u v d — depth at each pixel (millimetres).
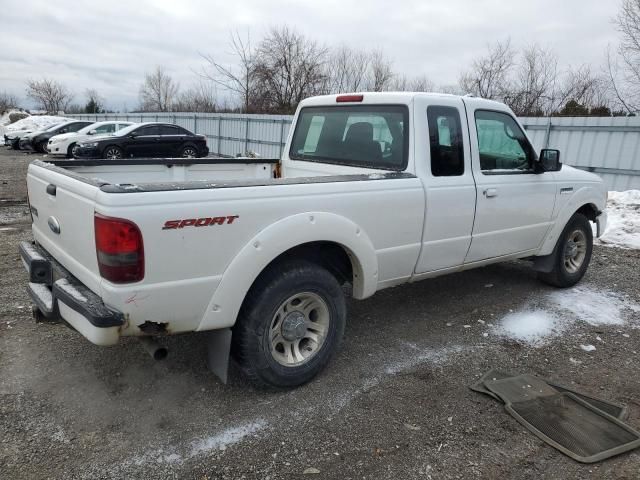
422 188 3750
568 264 5613
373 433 2924
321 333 3406
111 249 2455
